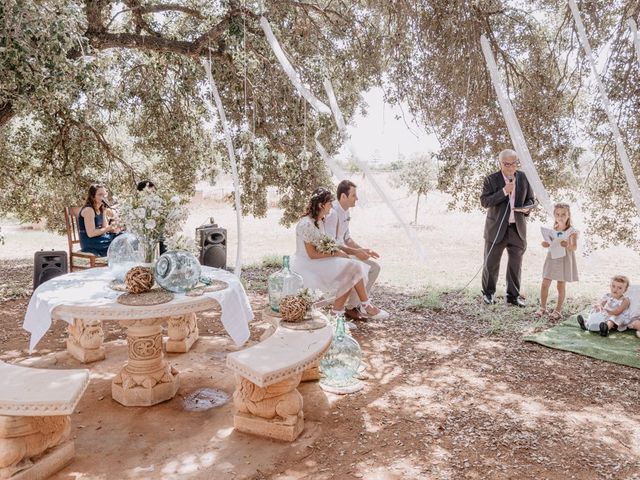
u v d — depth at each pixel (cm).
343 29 739
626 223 766
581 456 300
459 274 899
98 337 459
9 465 263
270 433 322
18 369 295
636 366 444
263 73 762
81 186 930
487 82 652
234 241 1399
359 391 394
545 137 721
